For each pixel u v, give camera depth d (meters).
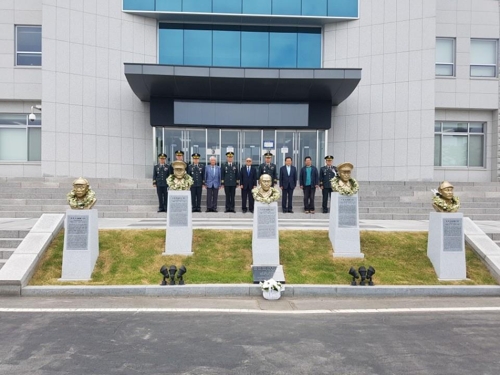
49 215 9.94
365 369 4.38
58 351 4.79
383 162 20.50
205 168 14.35
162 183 13.74
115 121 19.94
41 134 20.11
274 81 17.72
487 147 22.69
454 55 22.27
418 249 9.48
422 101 19.95
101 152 19.70
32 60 21.23
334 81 17.66
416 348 4.98
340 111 21.05
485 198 16.02
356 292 7.70
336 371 4.32
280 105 20.39
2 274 7.52
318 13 20.33
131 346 4.95
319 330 5.63
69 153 19.27
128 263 8.53
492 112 22.67
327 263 8.82
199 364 4.45
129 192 15.55
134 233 9.80
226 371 4.29
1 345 4.96
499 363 4.57
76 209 8.12
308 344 5.07
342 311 6.66
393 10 20.31
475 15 22.30
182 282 7.71
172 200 9.02
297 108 20.39
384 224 12.55
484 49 22.53
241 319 6.11
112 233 9.75
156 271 8.29
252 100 20.38
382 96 20.50
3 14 20.91
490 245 9.27
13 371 4.25
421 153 19.94
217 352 4.79
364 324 5.93
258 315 6.35
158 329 5.59
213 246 9.38
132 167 20.17
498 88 22.30
